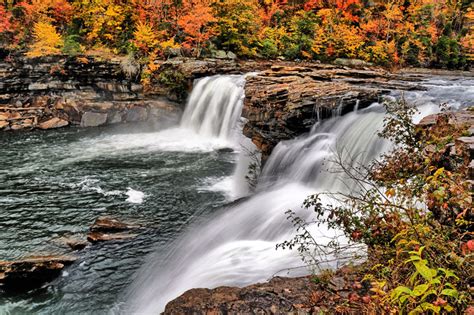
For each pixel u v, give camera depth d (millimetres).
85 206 11234
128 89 23250
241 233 8984
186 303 4258
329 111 11773
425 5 44375
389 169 5410
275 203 9867
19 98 22250
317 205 5016
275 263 6766
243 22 32188
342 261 5465
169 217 10539
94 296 7219
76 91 22859
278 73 16672
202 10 26797
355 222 4426
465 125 5359
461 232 3494
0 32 25281
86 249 8734
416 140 6016
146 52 24578
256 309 4039
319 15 39781
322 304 3844
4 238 9258
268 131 12742
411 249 3424
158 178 13922
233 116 19297
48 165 15148
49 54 22359
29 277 7488
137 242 9047
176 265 7883
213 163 15977
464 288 2844
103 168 14953
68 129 21094
